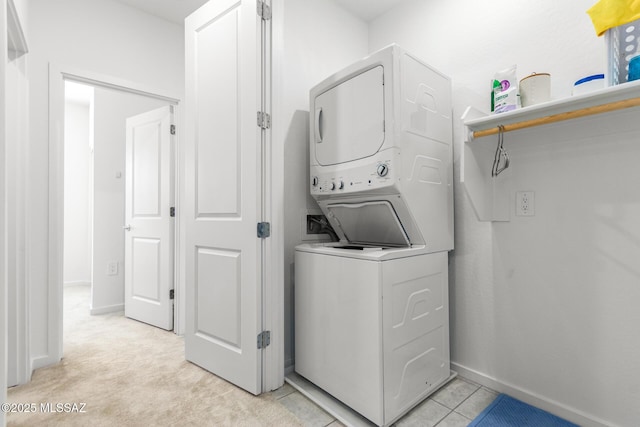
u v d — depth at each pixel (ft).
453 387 6.08
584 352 4.96
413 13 7.54
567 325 5.14
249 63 5.92
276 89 6.09
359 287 5.10
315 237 7.43
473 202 5.39
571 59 5.14
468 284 6.41
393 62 5.00
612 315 4.70
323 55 7.64
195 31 7.06
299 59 7.18
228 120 6.30
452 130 6.52
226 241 6.27
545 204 5.35
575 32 5.10
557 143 5.20
